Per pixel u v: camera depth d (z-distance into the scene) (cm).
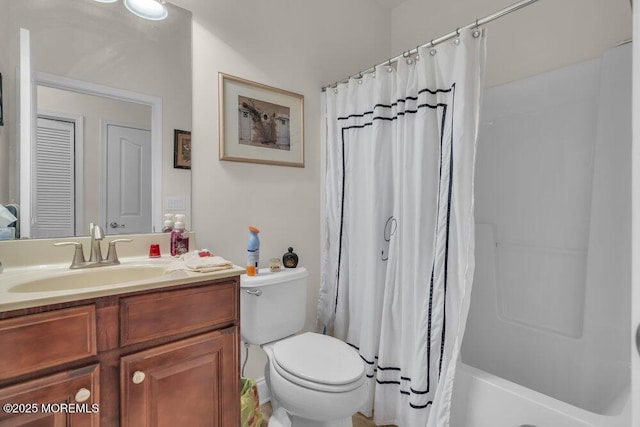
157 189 137
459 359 132
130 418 83
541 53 168
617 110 138
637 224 47
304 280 163
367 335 161
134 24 131
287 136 180
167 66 139
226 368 102
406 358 143
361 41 221
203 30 149
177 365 92
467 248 123
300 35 187
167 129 139
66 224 118
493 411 113
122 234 129
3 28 107
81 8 120
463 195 125
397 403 150
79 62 120
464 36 124
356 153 173
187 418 94
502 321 169
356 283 172
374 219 159
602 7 151
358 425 154
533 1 111
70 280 101
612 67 140
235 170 161
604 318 134
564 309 151
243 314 146
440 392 126
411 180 144
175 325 92
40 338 72
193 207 147
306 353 133
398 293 150
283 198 180
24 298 71
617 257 133
